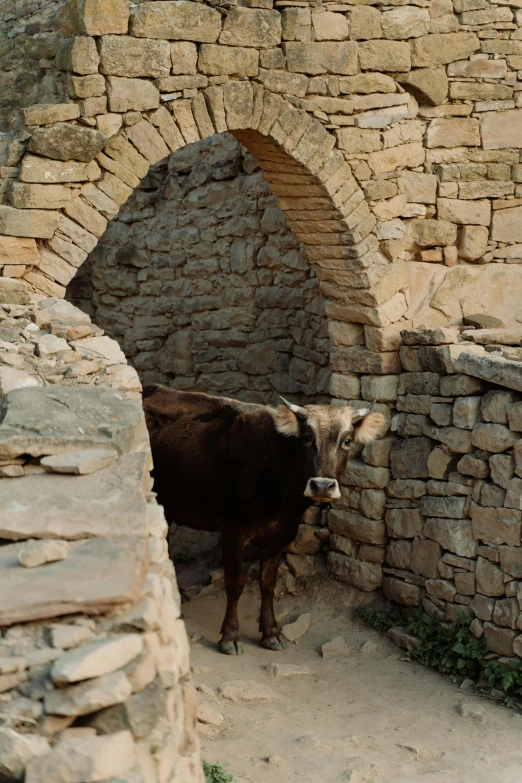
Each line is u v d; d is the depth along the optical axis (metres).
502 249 8.20
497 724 6.11
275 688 6.61
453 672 6.92
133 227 11.23
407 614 7.62
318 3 7.06
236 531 7.19
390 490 7.73
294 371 9.23
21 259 6.34
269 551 7.30
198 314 10.41
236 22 6.76
